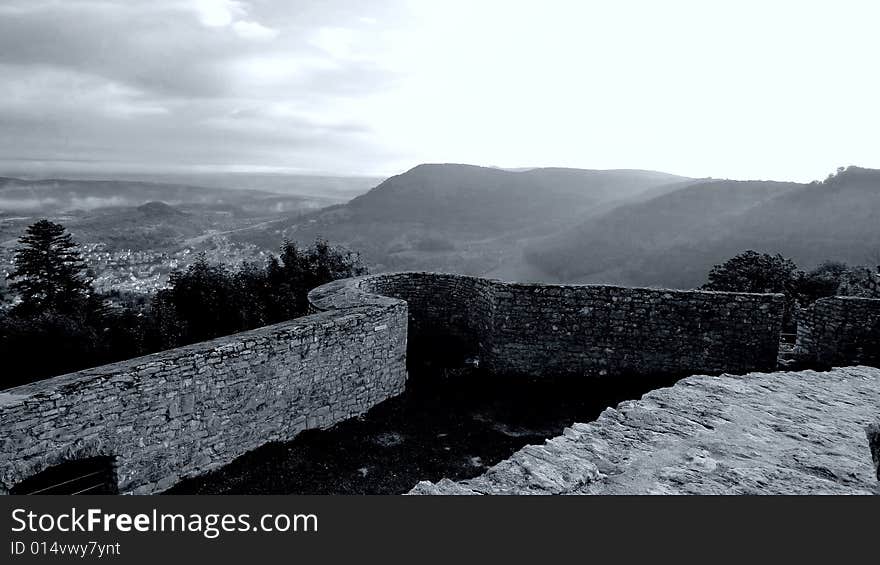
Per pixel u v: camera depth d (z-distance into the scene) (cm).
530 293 1325
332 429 1032
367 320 1098
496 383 1297
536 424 1079
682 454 500
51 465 681
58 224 3409
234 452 884
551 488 437
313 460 911
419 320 1630
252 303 2202
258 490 807
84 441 707
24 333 1775
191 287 2222
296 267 2284
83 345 1845
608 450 512
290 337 952
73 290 3256
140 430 765
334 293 1342
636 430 556
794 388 692
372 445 979
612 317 1305
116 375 736
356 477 862
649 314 1288
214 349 843
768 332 1233
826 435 539
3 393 668
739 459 488
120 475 746
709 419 581
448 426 1063
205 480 831
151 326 2086
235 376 875
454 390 1246
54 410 678
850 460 482
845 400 648
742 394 662
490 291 1377
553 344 1330
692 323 1269
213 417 851
